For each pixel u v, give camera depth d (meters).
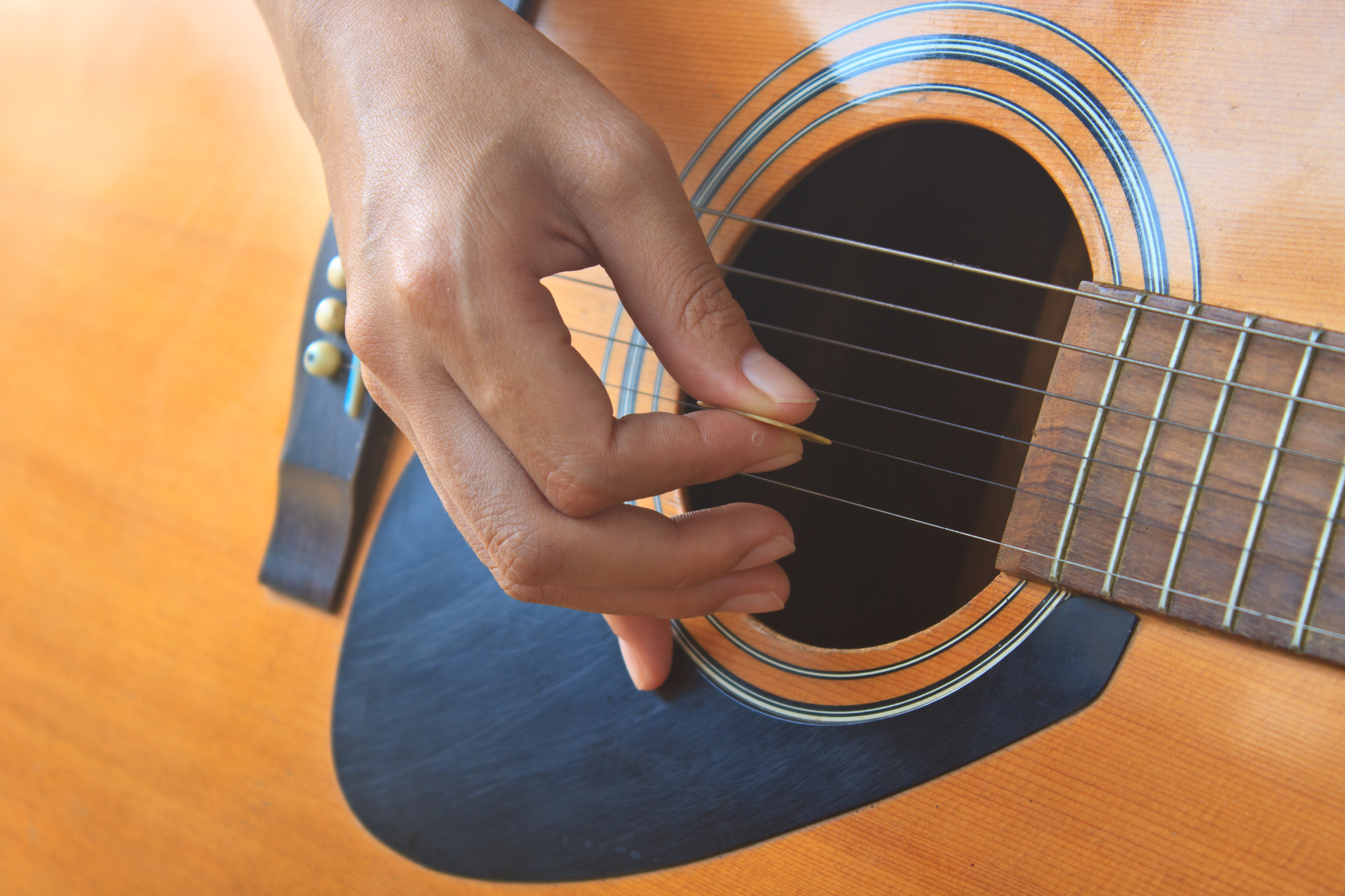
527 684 0.39
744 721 0.37
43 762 0.46
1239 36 0.34
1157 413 0.33
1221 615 0.33
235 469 0.44
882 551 0.45
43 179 0.49
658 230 0.31
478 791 0.39
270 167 0.45
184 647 0.44
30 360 0.48
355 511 0.42
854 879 0.35
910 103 0.37
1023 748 0.34
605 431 0.31
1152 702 0.33
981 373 0.45
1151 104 0.34
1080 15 0.35
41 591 0.47
